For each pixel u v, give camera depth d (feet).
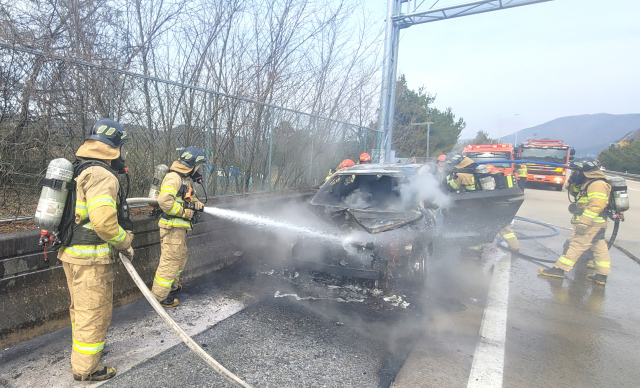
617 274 17.72
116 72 13.19
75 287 7.79
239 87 21.07
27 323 9.66
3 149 10.40
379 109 36.99
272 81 22.50
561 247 22.80
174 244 11.82
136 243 12.77
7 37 10.91
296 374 8.68
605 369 9.37
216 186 18.78
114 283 12.02
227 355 9.41
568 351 10.24
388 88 38.14
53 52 11.38
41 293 10.05
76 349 7.84
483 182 19.54
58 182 7.39
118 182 7.91
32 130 10.90
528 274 17.34
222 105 18.40
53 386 7.89
